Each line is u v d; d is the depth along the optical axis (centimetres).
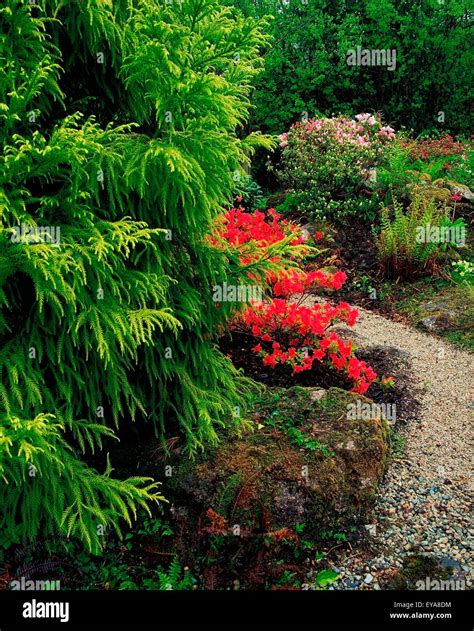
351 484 323
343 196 789
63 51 290
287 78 1106
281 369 412
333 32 1132
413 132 1162
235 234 461
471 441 384
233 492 308
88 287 271
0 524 289
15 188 255
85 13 271
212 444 332
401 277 643
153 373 338
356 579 293
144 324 317
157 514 319
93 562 301
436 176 845
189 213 299
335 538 313
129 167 267
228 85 287
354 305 610
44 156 249
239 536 299
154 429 346
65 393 280
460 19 1150
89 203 284
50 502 285
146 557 305
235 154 319
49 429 269
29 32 257
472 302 570
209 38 292
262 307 423
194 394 336
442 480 352
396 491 343
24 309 284
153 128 333
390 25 1137
